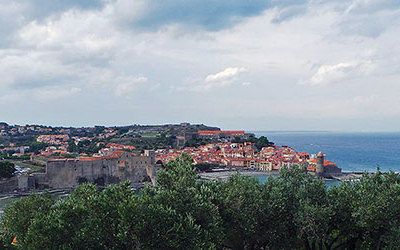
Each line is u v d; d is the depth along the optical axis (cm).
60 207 5372
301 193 6231
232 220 6012
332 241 6225
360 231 6025
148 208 4922
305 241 6297
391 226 5553
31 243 4988
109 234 5025
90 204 5162
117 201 5303
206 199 5700
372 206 5534
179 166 6141
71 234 5016
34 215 6028
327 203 6150
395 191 5666
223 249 6475
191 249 4944
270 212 6034
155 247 4900
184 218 5253
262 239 6181
